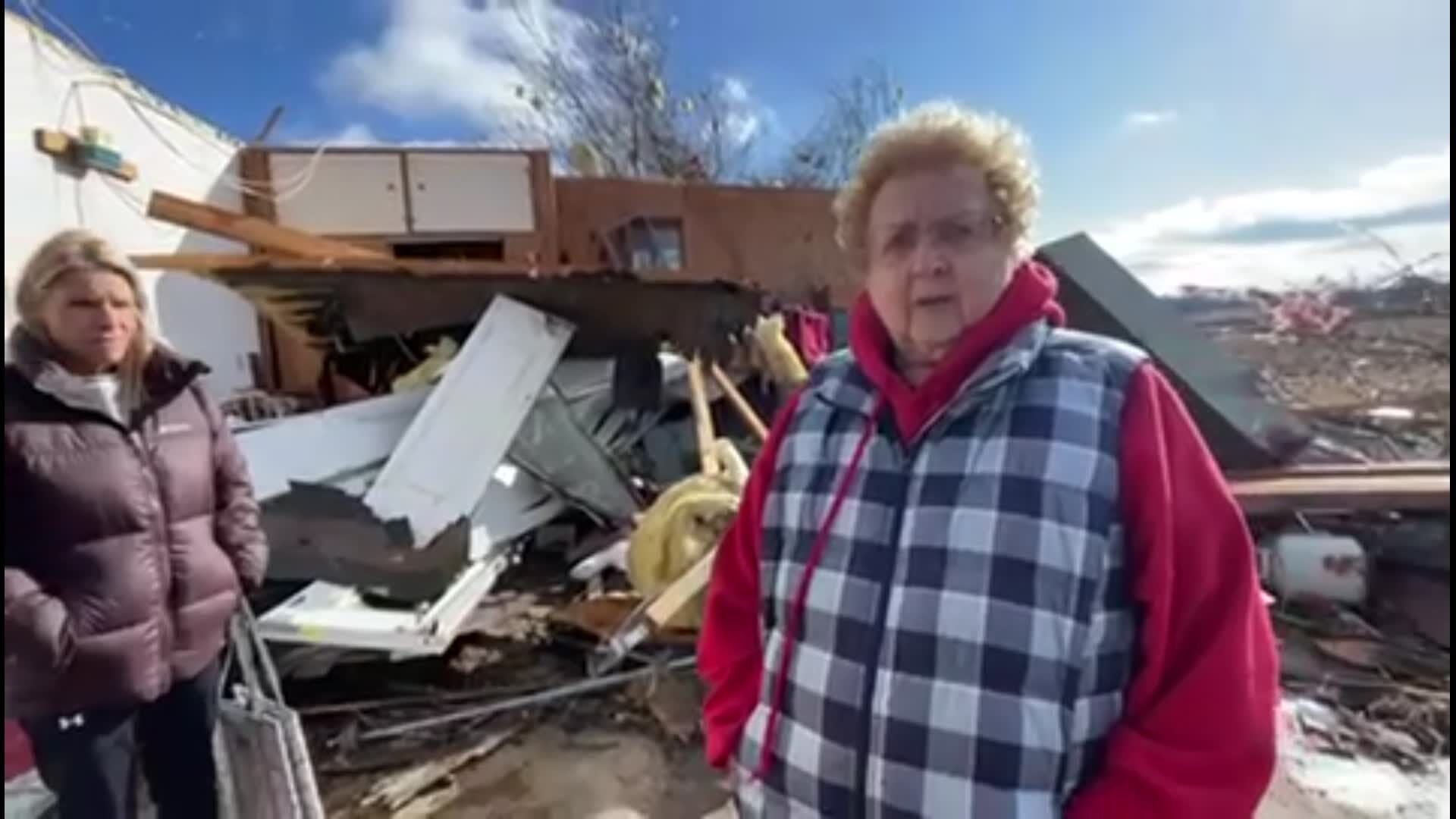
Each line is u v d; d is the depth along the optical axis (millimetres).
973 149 1101
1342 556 3439
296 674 3012
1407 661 3109
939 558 1001
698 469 4961
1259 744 957
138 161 6812
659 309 4688
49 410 1644
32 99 5645
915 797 988
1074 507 956
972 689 960
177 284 7461
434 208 9430
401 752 2822
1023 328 1060
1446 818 2254
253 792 2027
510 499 4105
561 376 4871
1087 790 983
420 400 4340
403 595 3115
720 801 2590
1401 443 5512
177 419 1858
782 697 1155
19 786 1945
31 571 1627
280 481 3705
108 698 1697
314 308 5070
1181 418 1010
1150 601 964
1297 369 7359
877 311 1154
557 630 3428
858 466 1114
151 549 1751
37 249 1758
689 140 16109
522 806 2568
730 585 1381
